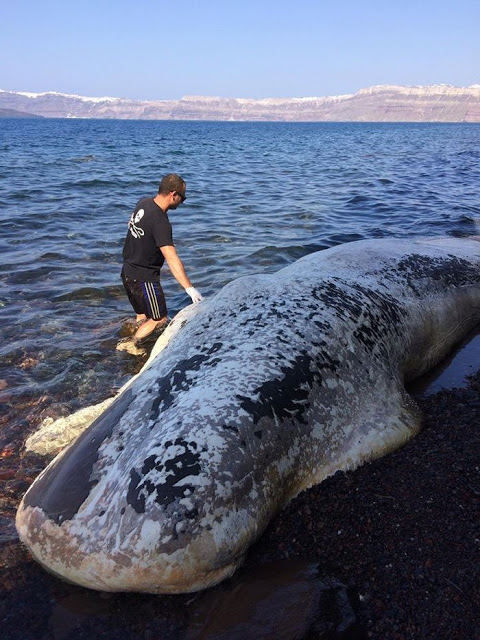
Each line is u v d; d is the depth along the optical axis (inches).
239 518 104.8
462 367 187.0
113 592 100.7
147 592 99.4
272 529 113.9
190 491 101.7
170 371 130.4
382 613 94.4
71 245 340.2
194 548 98.2
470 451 131.0
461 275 212.4
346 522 113.3
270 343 133.0
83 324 225.8
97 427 124.0
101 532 100.3
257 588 99.5
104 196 538.9
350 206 492.4
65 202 494.0
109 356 198.2
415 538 107.6
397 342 163.6
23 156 1032.2
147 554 96.7
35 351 199.8
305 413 125.0
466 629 90.1
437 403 159.9
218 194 568.7
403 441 136.9
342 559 105.2
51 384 177.6
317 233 379.9
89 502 105.0
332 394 132.4
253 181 694.5
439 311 189.3
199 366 128.6
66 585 102.3
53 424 149.1
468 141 2039.9
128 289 219.3
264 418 117.0
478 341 208.2
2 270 288.2
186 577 98.2
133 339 211.3
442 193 568.1
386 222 416.8
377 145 1733.5
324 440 126.3
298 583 98.4
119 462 109.6
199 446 107.7
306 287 158.1
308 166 929.5
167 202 211.5
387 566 102.6
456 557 102.5
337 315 148.8
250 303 150.8
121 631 93.1
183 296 263.1
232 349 132.2
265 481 112.2
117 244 346.0
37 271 288.2
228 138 2342.5
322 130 4269.2
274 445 116.0
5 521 118.0
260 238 365.4
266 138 2391.7
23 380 179.8
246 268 301.4
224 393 118.7
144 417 118.6
